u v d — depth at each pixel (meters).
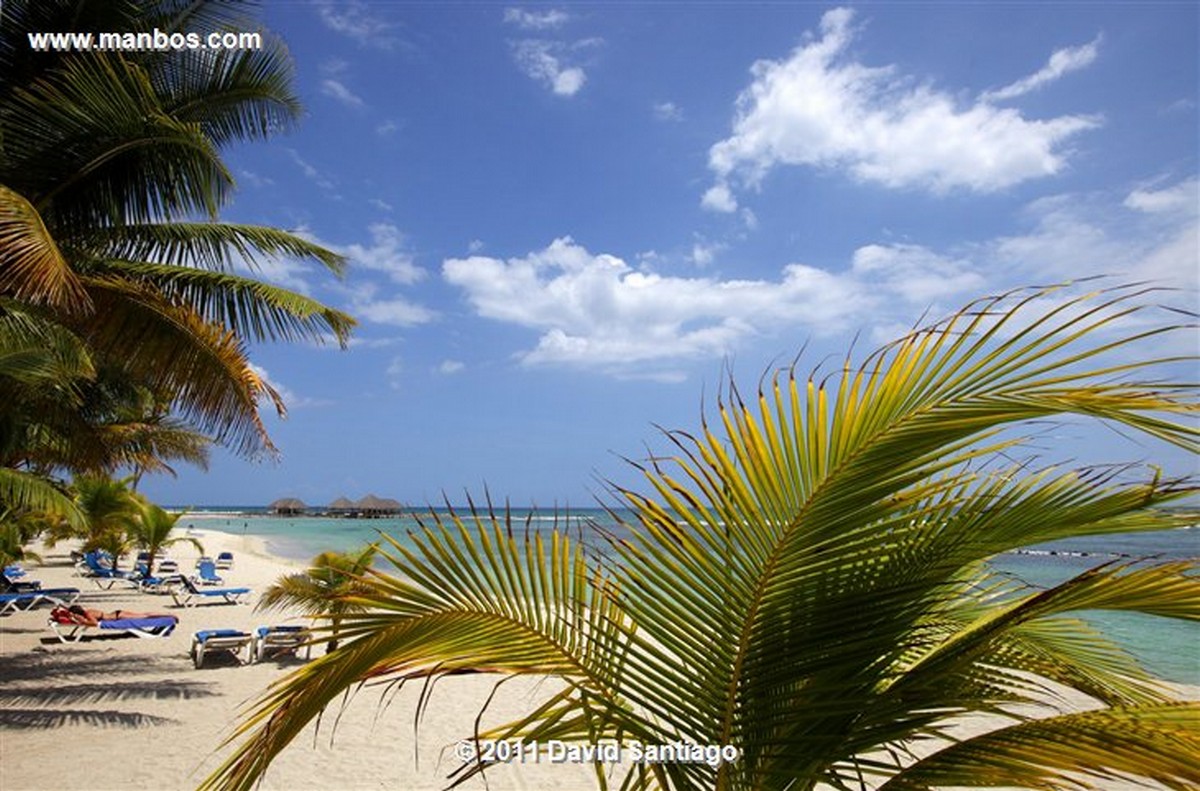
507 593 1.95
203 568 23.97
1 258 5.08
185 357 7.25
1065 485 1.82
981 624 2.05
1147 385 1.44
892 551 1.86
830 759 1.88
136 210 7.74
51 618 12.51
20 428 10.99
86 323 7.17
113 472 13.18
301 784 6.27
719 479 1.77
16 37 7.14
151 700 8.88
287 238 8.62
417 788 6.17
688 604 1.89
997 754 1.79
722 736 1.93
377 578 1.92
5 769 6.41
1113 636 14.49
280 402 7.43
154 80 7.80
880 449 1.65
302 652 11.62
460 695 9.62
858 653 1.87
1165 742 1.64
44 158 6.98
